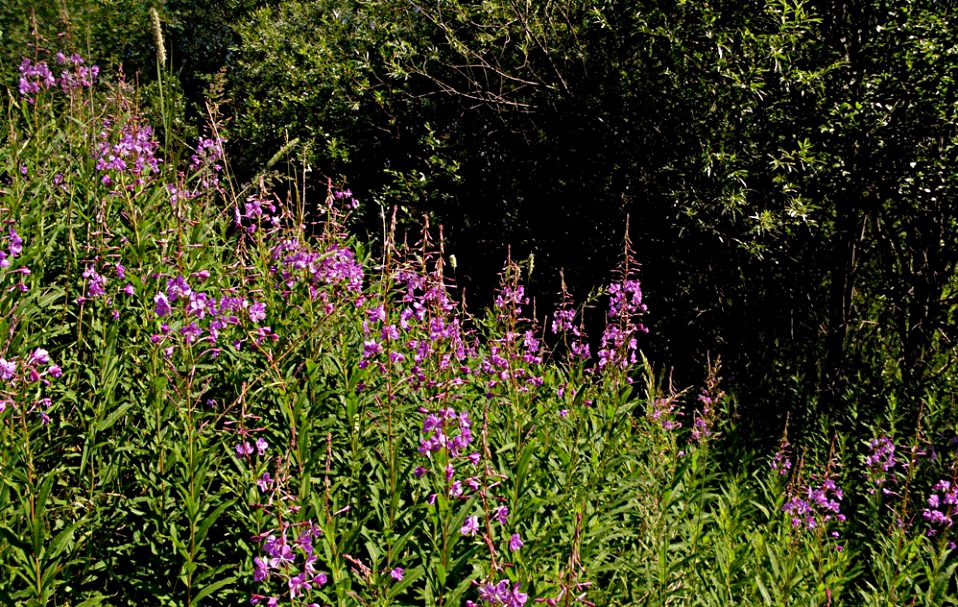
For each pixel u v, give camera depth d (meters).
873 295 8.50
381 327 3.71
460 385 3.73
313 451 3.20
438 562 2.80
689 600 3.46
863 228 8.05
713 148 7.74
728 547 3.83
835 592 3.78
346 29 11.30
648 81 8.55
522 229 10.36
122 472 3.13
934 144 7.34
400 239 10.33
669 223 8.69
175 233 3.86
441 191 10.43
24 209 3.93
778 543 4.21
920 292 7.78
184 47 15.48
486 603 2.53
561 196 10.02
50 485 2.43
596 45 9.08
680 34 7.68
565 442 3.85
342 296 3.88
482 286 10.38
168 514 2.99
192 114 11.86
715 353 8.99
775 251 7.97
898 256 8.12
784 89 7.06
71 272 3.72
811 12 7.48
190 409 2.83
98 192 4.04
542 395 4.34
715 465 5.09
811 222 7.08
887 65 6.95
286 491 2.71
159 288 3.57
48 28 9.48
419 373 3.60
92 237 3.78
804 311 8.54
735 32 7.42
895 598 3.69
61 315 3.58
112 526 2.96
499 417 4.08
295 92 10.93
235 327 3.58
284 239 4.04
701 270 9.14
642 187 9.16
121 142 4.45
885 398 6.99
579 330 4.80
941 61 6.54
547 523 3.38
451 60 10.17
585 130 9.34
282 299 3.81
